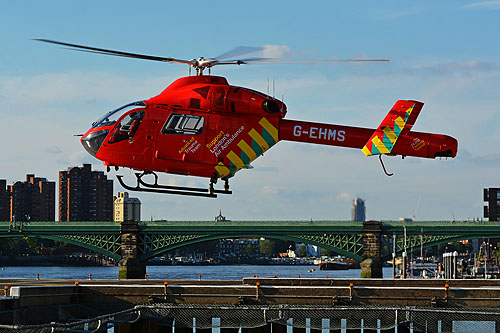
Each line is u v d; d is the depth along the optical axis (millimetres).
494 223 137125
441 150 39719
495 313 41500
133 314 50469
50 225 146125
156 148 40531
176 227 143625
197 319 51125
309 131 40594
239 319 50656
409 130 39719
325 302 52125
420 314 50156
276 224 141625
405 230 139250
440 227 138750
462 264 156500
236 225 142125
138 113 40906
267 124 40469
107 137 41094
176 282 65438
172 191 41375
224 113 40406
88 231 145375
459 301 51125
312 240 143000
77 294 52844
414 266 185125
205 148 40219
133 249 144875
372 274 139125
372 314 50031
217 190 41344
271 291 52438
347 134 40562
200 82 41000
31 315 48844
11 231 145625
